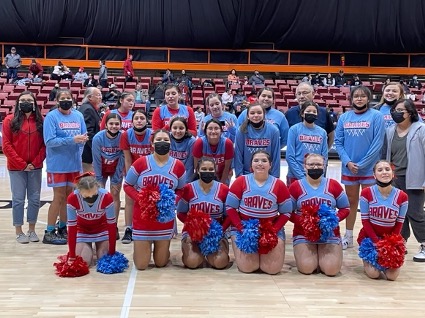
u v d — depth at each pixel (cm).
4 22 1692
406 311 306
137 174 384
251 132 432
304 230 378
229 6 1695
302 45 1777
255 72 1648
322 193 387
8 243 452
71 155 447
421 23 1695
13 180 452
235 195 385
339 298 328
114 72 1797
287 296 329
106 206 382
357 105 434
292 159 434
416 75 1806
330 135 477
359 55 1819
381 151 439
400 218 380
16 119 440
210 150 434
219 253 387
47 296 323
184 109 480
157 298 322
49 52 1773
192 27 1723
